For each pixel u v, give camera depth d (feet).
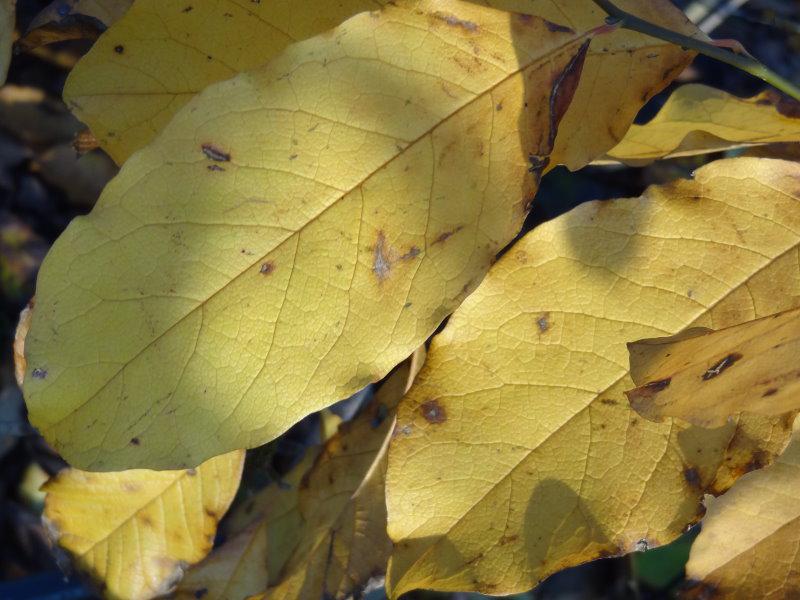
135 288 0.69
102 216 0.69
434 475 0.74
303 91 0.71
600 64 0.78
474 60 0.74
